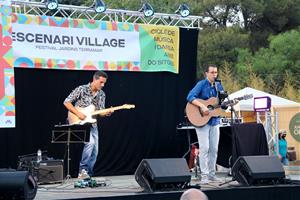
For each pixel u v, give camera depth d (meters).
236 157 8.80
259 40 29.86
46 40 9.79
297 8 29.47
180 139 10.95
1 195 6.19
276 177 7.53
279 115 15.02
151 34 10.66
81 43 10.05
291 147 14.77
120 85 10.50
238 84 26.06
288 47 27.41
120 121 10.51
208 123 8.11
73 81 10.12
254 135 8.91
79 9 10.09
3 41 9.37
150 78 10.74
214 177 8.32
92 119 8.69
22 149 9.77
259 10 28.66
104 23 10.26
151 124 10.76
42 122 9.91
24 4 9.71
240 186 7.42
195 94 8.11
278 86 26.61
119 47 10.38
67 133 8.44
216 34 27.72
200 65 27.55
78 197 6.60
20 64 9.56
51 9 9.86
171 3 24.83
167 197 6.87
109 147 10.41
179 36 10.95
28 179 6.34
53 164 8.59
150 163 6.96
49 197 6.73
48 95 9.95
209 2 28.38
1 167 9.60
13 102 9.44
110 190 7.36
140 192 6.94
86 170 8.86
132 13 10.52
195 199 3.66
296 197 7.52
